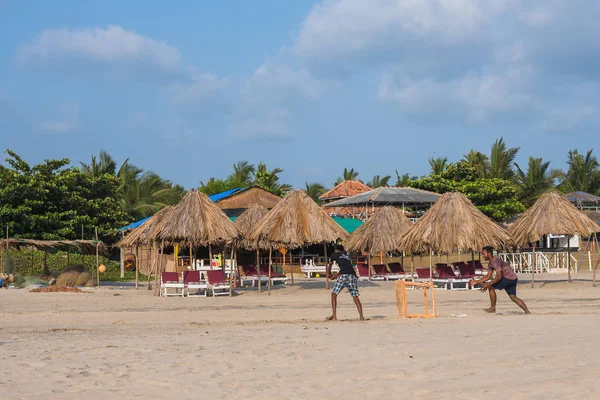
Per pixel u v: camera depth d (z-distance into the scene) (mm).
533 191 54875
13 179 35969
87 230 37250
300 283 29297
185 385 6340
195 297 21562
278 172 62938
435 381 6309
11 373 7090
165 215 23938
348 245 28484
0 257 28234
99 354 8352
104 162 53188
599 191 56156
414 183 52281
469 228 22781
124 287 27469
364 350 8250
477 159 56938
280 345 8844
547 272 37125
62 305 18109
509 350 8070
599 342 8742
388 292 22625
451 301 18625
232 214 43625
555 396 5582
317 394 5859
